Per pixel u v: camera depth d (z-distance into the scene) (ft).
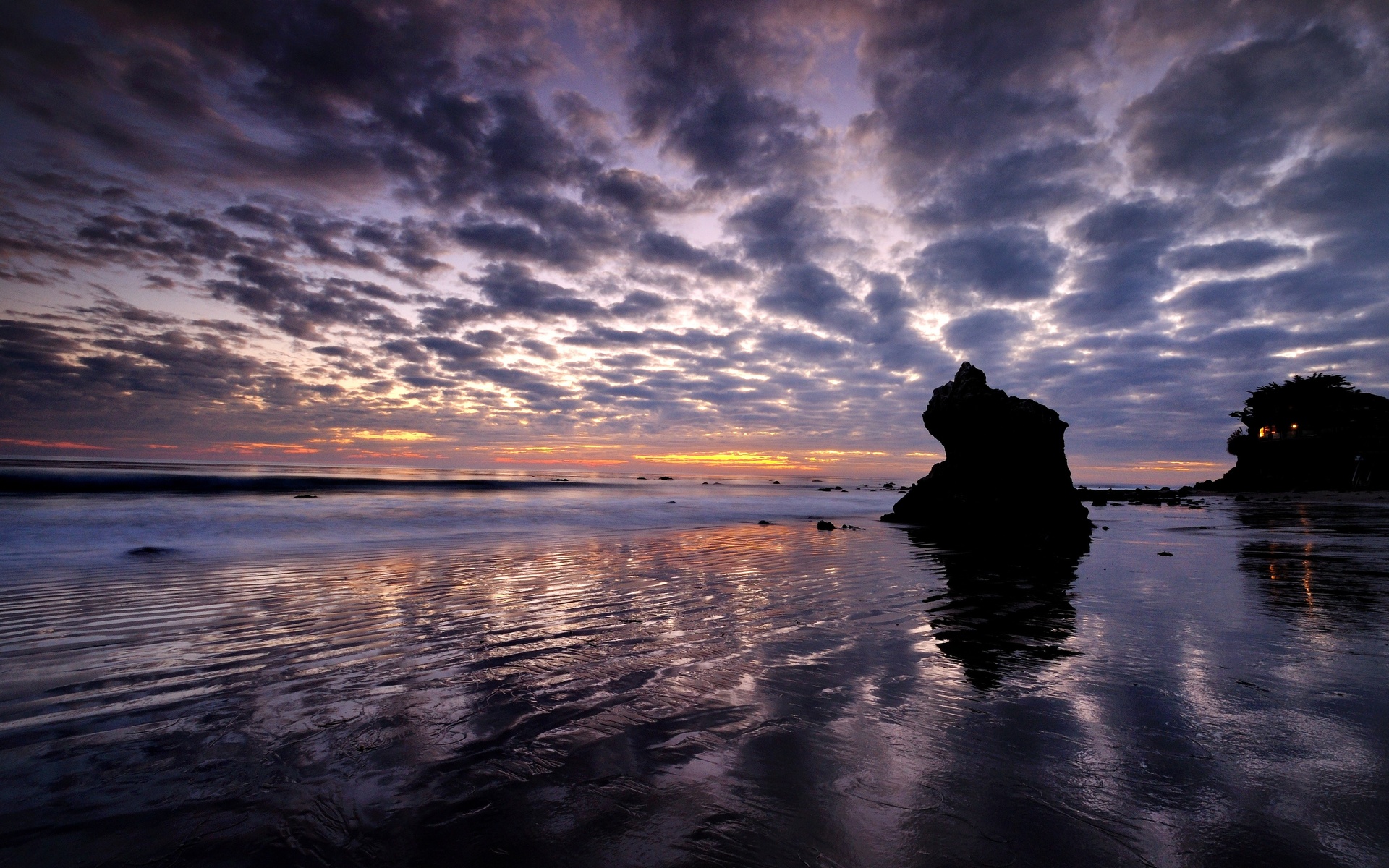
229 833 9.98
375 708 15.44
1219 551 50.85
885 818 10.43
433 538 54.75
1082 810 10.62
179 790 11.34
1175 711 15.19
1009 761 12.53
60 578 31.76
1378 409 192.75
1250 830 9.94
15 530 47.96
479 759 12.69
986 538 62.75
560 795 11.25
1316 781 11.54
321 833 10.00
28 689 16.38
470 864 9.20
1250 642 21.72
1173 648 21.09
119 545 43.93
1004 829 10.07
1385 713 14.94
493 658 19.84
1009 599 30.04
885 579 36.06
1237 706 15.49
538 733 13.98
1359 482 183.21
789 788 11.48
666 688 17.04
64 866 9.07
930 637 22.62
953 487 80.43
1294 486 194.59
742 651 20.74
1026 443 77.30
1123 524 82.64
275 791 11.35
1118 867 9.06
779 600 29.60
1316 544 56.34
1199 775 11.84
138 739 13.50
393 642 21.53
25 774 11.84
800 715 15.03
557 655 20.22
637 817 10.52
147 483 96.27
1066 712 15.21
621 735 13.91
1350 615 26.35
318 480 124.26
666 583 34.06
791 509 112.37
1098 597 30.48
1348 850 9.36
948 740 13.55
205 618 24.38
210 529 54.08
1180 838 9.75
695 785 11.61
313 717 14.85
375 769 12.23
